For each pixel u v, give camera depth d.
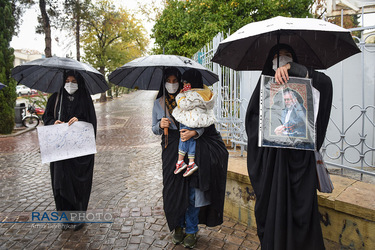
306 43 2.43
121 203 3.98
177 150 2.75
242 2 9.26
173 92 2.82
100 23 26.38
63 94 3.28
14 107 10.96
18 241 2.99
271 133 2.06
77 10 15.20
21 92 30.09
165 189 2.74
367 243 2.29
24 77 3.39
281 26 1.92
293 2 9.30
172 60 2.60
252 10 9.46
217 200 2.75
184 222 2.91
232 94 4.45
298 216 2.03
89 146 3.24
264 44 2.61
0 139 9.73
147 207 3.83
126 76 3.08
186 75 2.66
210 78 3.10
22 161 6.55
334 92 3.81
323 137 2.17
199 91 2.63
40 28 14.26
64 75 3.26
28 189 4.63
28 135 10.60
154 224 3.35
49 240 3.01
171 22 10.65
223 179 2.79
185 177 2.69
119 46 29.92
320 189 2.14
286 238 2.05
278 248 2.03
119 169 5.66
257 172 2.27
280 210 2.04
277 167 2.09
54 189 3.16
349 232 2.39
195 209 2.77
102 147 7.83
